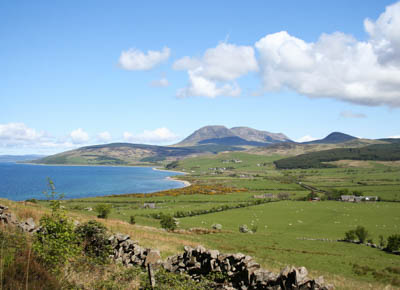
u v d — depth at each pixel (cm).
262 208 15950
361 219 13375
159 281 1314
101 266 1420
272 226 11825
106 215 7388
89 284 1102
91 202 16788
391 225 12081
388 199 18700
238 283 1362
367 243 7900
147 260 1666
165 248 2952
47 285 839
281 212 14875
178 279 1382
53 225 1202
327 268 4281
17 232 1267
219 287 1372
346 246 7319
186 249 1642
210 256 1496
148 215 12875
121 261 1738
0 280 743
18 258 877
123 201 17550
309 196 19500
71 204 15612
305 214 14400
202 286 1342
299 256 5016
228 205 16800
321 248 6650
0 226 1590
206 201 18338
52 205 1284
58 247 1135
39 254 1007
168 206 16325
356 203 17700
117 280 1295
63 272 1051
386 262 5094
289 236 9019
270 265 3162
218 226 10419
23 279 786
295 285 1181
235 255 1442
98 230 1777
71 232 1283
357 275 3969
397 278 3772
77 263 1285
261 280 1288
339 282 2573
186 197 19750
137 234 3662
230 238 6744
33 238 1263
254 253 4725
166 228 7450
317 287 1161
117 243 1864
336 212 14950
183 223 11581
